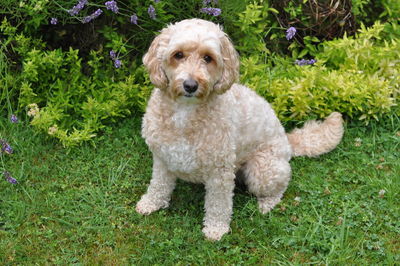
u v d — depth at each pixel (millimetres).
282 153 1977
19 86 2219
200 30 1664
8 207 1922
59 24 2250
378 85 2258
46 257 1787
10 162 2070
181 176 1877
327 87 2262
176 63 1681
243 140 1871
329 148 2156
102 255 1806
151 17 2135
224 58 1718
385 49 2357
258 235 1869
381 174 2092
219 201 1848
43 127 2113
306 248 1837
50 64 2176
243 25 2297
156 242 1839
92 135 2135
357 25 2559
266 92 2273
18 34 2244
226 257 1805
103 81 2270
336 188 2045
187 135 1749
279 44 2504
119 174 2055
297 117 2273
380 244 1843
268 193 1970
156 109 1771
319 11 2424
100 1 2195
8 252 1783
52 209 1926
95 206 1953
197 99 1684
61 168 2068
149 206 1943
